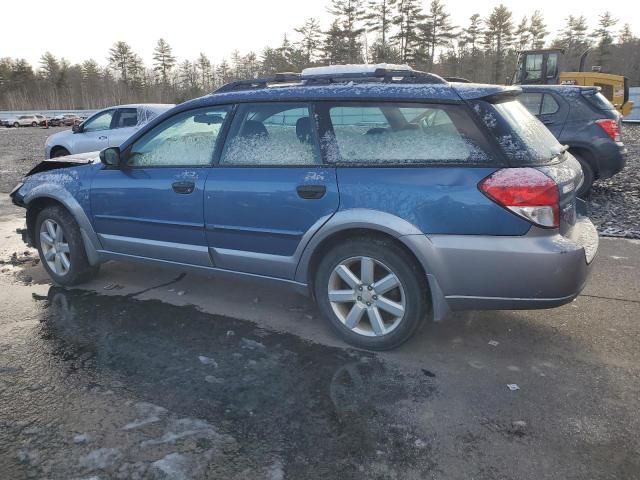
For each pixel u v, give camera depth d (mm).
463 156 3092
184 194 3867
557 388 3033
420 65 57188
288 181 3463
